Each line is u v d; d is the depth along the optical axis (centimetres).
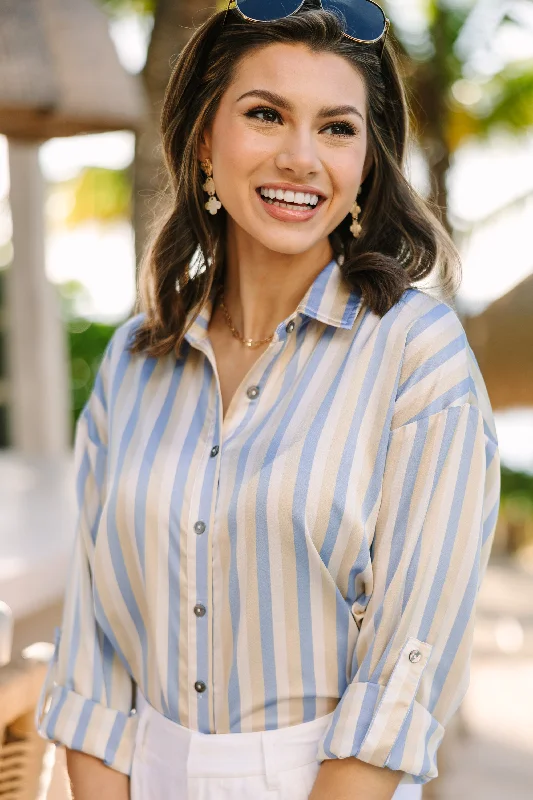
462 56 796
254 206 167
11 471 546
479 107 900
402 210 179
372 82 171
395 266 166
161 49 424
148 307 188
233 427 164
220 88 170
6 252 700
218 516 158
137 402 179
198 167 185
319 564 153
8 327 684
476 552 151
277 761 156
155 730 168
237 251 182
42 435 686
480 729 506
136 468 168
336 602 154
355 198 175
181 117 184
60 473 532
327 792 150
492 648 673
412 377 156
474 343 475
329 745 149
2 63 258
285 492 153
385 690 147
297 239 166
